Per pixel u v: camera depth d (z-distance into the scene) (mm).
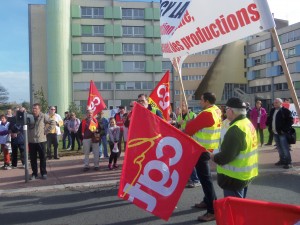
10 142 11375
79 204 6922
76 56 63812
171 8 6074
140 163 4305
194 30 5703
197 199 6879
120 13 65000
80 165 11289
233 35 5121
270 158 11438
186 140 4387
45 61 65812
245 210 2828
